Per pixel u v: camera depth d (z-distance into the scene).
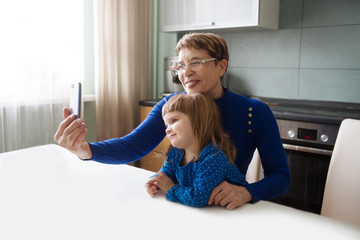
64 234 0.78
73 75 2.56
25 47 2.27
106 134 2.86
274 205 0.95
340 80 2.52
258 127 1.11
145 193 1.02
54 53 2.42
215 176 0.91
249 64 2.92
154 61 3.31
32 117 2.39
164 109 0.98
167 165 1.07
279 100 2.78
